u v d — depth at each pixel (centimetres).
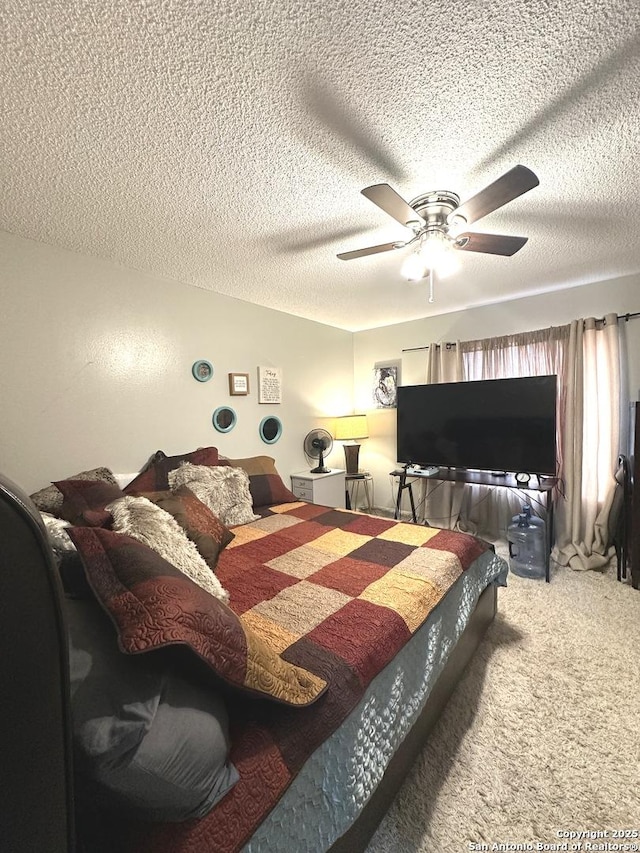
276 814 75
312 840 80
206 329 292
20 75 103
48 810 48
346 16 91
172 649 70
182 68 103
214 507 223
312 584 150
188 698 69
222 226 194
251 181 157
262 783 74
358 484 448
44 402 209
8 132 124
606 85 112
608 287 288
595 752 132
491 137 135
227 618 81
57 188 158
